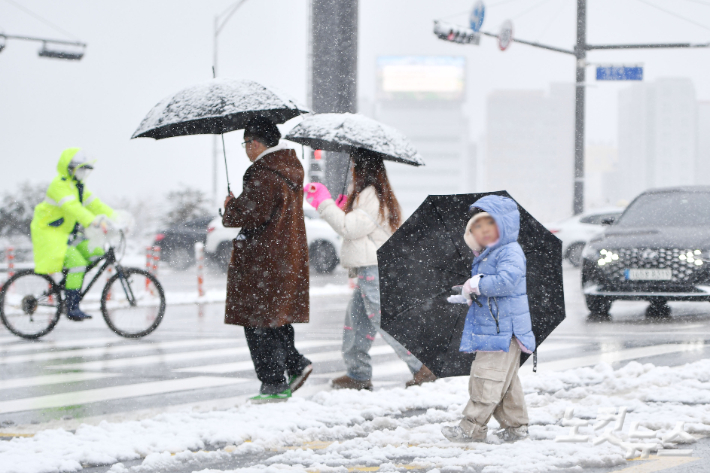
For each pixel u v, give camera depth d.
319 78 32.09
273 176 14.02
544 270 11.61
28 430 12.58
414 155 15.46
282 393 14.28
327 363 18.94
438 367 12.36
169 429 11.82
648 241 25.78
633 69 63.19
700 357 18.38
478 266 10.89
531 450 10.39
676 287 25.20
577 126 64.19
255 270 13.98
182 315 30.33
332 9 31.86
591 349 19.88
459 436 10.88
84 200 23.41
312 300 35.41
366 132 15.05
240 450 10.75
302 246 14.45
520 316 10.72
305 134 15.24
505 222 10.61
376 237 15.02
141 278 23.80
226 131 15.45
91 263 23.64
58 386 16.31
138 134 14.60
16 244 68.81
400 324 12.28
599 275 26.19
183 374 17.58
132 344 22.47
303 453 10.41
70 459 10.30
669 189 29.44
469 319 10.88
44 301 23.55
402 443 11.00
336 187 32.75
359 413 12.78
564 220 56.94
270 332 14.16
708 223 27.39
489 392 10.72
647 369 15.76
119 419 13.26
